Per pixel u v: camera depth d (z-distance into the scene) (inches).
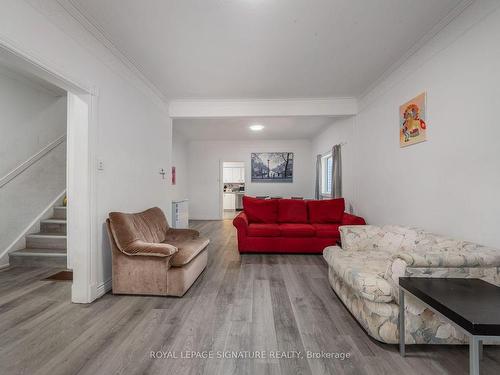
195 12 76.6
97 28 84.3
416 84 97.4
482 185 68.6
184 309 81.9
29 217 138.5
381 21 81.0
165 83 131.1
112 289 93.0
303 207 170.4
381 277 66.7
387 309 61.8
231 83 131.3
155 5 73.4
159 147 145.2
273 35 88.7
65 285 101.2
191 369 54.7
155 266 90.7
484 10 67.1
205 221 292.2
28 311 80.0
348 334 68.6
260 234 150.0
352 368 55.4
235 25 83.0
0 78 132.0
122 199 106.2
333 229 149.9
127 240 91.2
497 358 58.6
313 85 133.9
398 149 110.3
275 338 66.4
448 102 80.6
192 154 302.4
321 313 80.0
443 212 83.2
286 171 297.7
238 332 69.0
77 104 84.7
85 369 54.3
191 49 98.1
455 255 59.0
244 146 299.6
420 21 81.0
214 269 124.0
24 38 61.3
